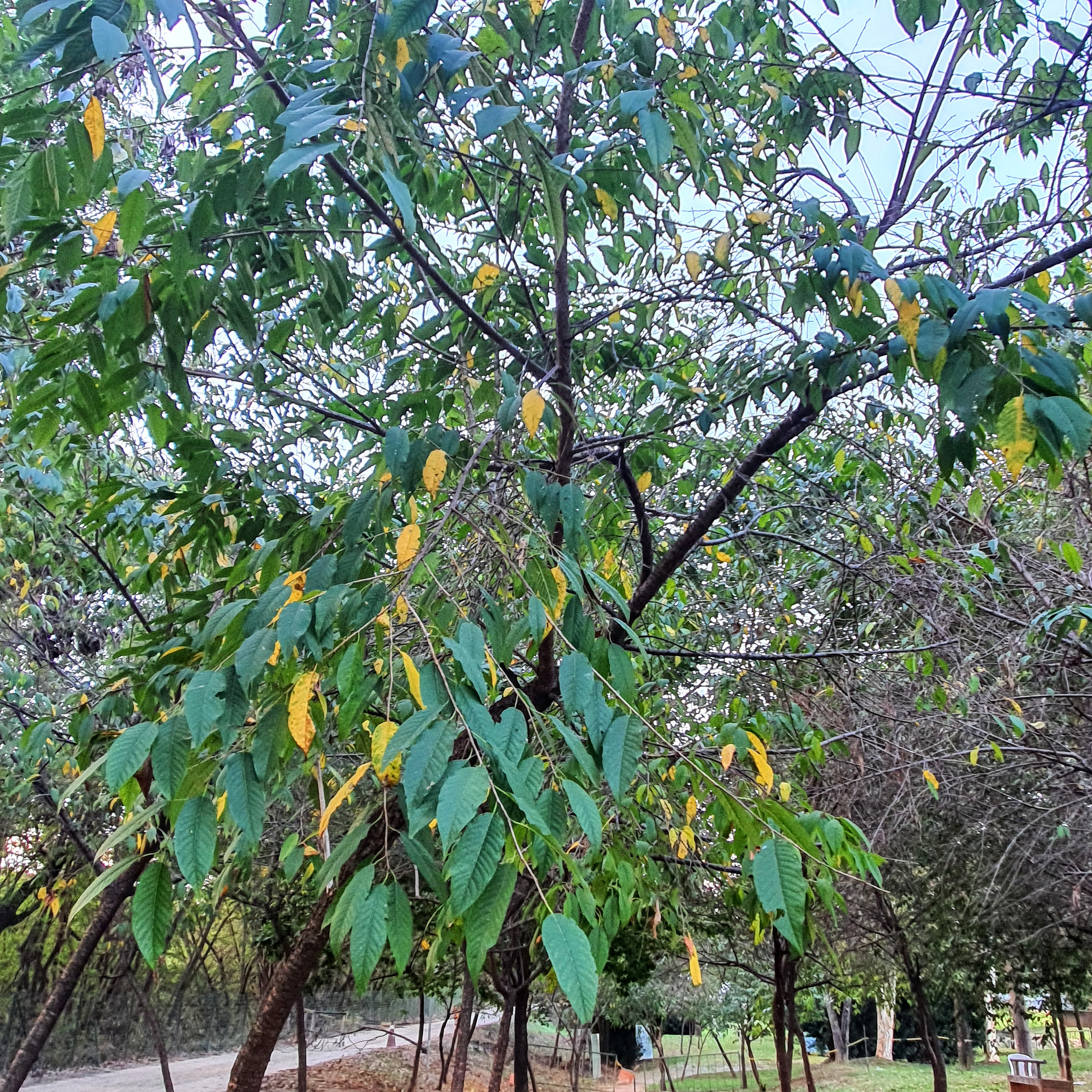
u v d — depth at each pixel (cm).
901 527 328
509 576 164
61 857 552
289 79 141
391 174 113
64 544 423
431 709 97
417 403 206
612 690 125
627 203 199
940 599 326
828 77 244
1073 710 380
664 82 170
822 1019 1536
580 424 259
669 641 298
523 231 198
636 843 235
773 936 638
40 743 257
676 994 976
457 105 120
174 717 103
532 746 137
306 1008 936
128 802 123
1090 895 457
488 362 229
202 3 137
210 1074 813
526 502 171
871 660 354
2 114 115
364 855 159
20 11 116
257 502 226
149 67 104
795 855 105
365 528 133
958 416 131
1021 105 261
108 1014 788
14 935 691
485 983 666
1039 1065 910
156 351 208
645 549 278
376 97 129
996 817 438
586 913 94
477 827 86
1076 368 129
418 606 136
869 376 217
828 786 402
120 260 142
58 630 488
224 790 105
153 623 210
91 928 412
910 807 376
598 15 201
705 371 298
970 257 244
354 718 108
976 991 767
